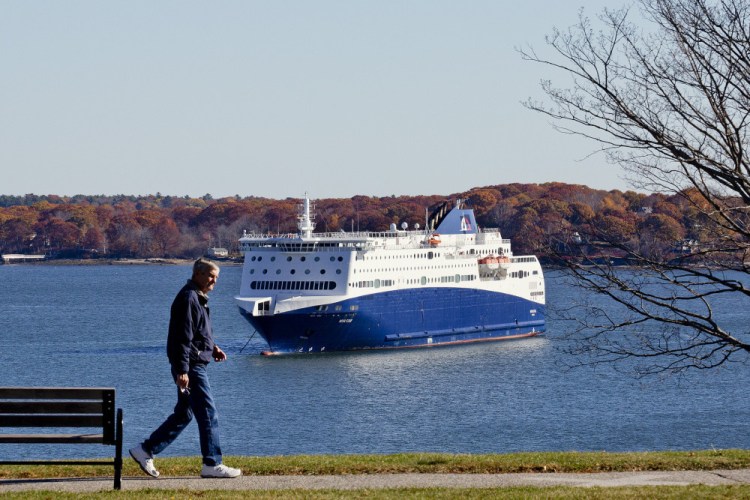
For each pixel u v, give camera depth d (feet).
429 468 182.70
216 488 162.50
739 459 191.21
